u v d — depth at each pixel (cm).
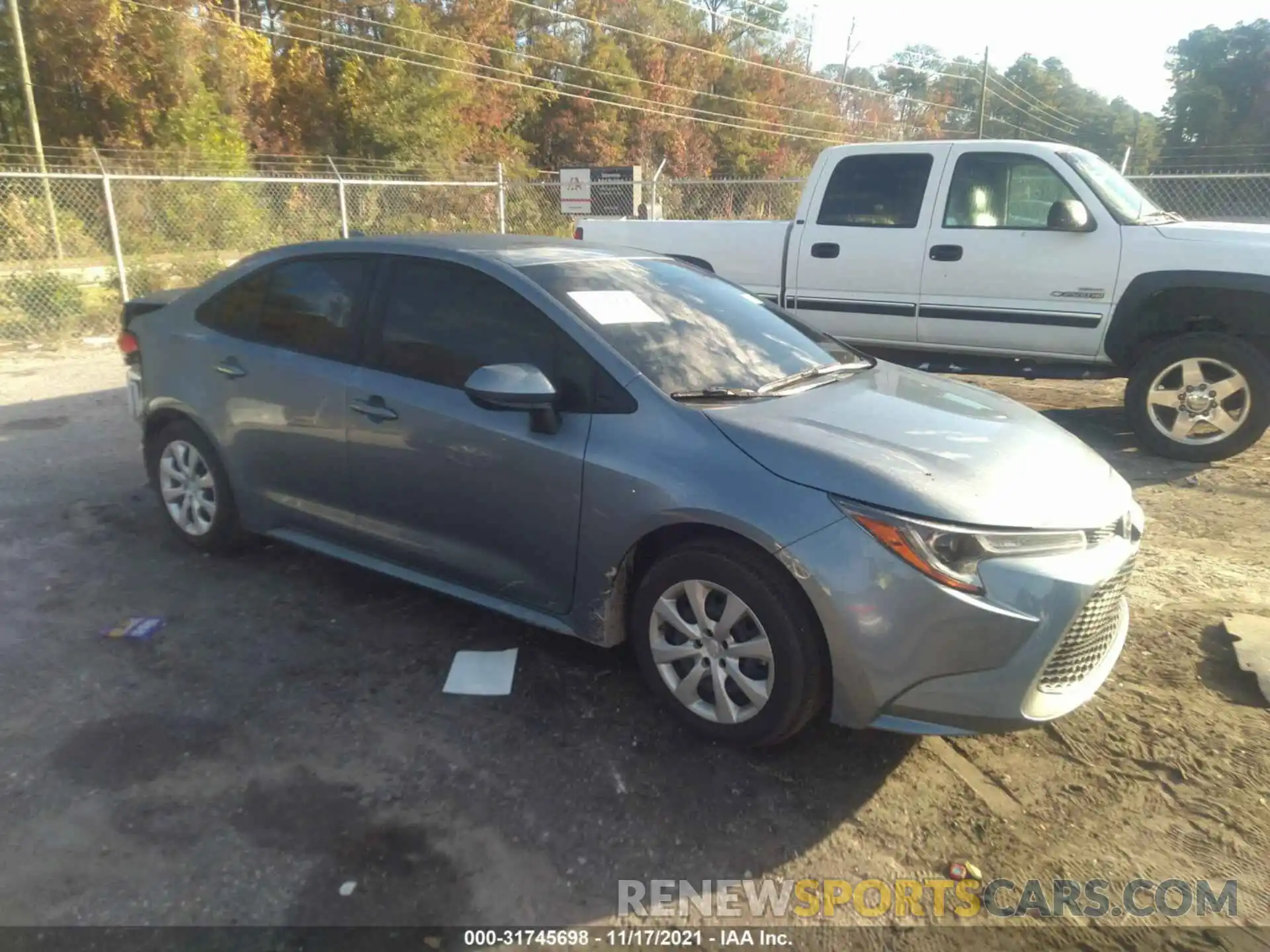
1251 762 319
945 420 347
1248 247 609
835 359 417
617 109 4081
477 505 356
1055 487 308
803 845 277
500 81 3406
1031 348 697
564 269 384
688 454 312
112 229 1266
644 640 330
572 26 4147
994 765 317
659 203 1955
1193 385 642
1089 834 285
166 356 463
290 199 1888
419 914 245
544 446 335
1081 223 656
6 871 254
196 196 1756
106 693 344
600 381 336
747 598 300
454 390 363
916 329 739
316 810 283
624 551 324
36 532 499
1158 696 359
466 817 282
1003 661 278
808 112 5206
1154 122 7775
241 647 380
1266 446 708
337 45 3039
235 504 451
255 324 433
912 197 732
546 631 398
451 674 361
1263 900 259
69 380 905
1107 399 863
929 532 278
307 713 334
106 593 427
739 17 5284
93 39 2250
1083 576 287
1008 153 696
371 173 2817
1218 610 431
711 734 318
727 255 821
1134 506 341
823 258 768
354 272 406
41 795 285
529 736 324
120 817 277
